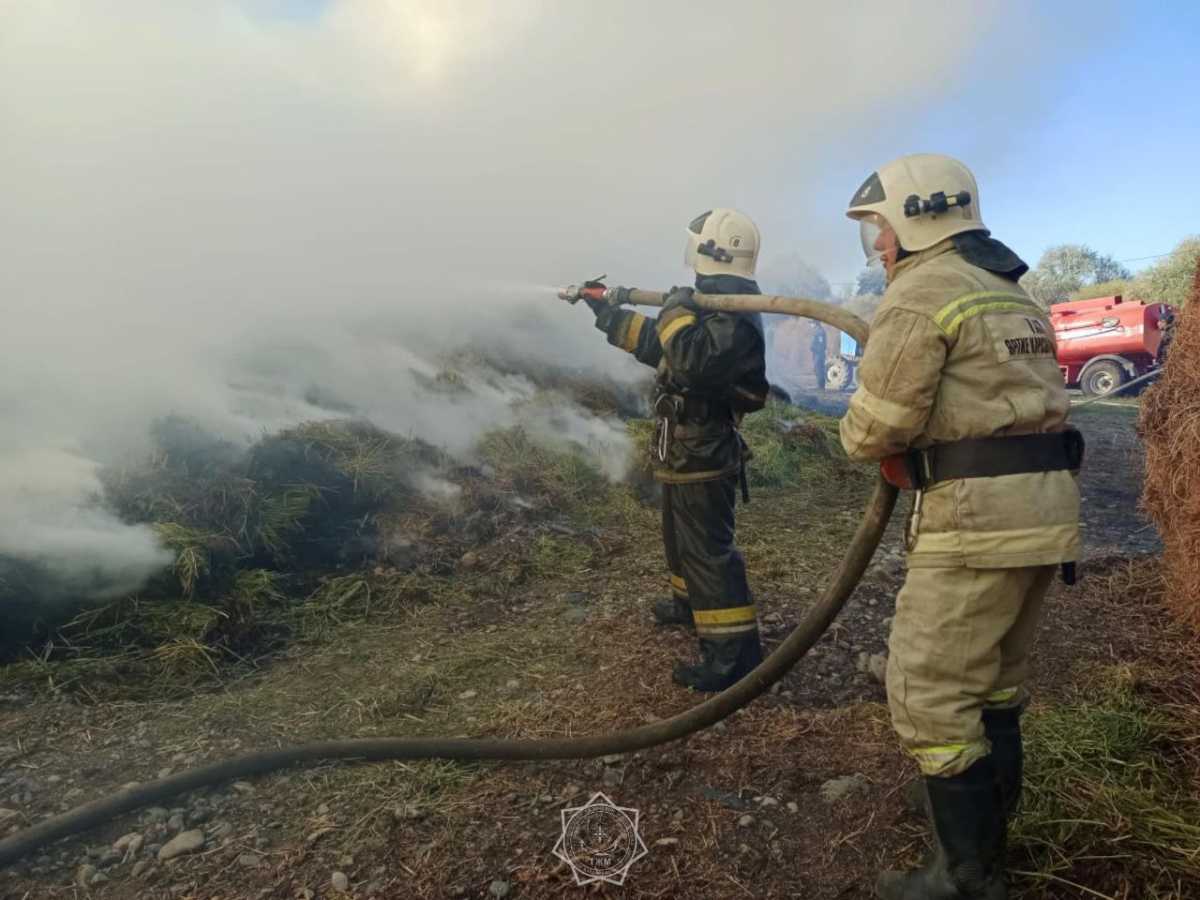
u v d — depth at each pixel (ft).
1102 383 43.52
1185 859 6.29
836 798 7.36
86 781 7.80
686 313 8.57
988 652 5.73
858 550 6.36
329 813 7.27
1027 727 8.02
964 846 5.80
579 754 7.68
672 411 9.13
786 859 6.70
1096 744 7.66
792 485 18.63
